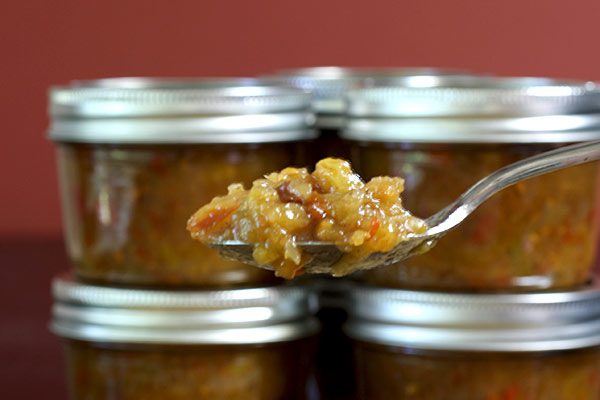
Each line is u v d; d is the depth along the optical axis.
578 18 0.92
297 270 0.42
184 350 0.53
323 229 0.42
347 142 0.55
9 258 0.81
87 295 0.54
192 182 0.53
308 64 0.92
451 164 0.52
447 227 0.44
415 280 0.53
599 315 0.53
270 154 0.54
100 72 0.92
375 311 0.53
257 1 0.92
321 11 0.92
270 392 0.54
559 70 0.92
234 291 0.54
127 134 0.53
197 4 0.92
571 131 0.52
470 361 0.52
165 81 0.58
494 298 0.52
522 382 0.52
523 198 0.52
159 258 0.54
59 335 0.56
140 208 0.54
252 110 0.53
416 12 0.92
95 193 0.54
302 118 0.55
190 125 0.53
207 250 0.54
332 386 0.56
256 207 0.42
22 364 0.55
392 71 0.64
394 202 0.43
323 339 0.58
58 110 0.55
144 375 0.53
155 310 0.53
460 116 0.51
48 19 0.92
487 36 0.92
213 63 0.92
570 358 0.53
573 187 0.52
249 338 0.53
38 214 0.93
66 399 0.51
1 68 0.92
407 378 0.53
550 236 0.52
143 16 0.92
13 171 0.93
